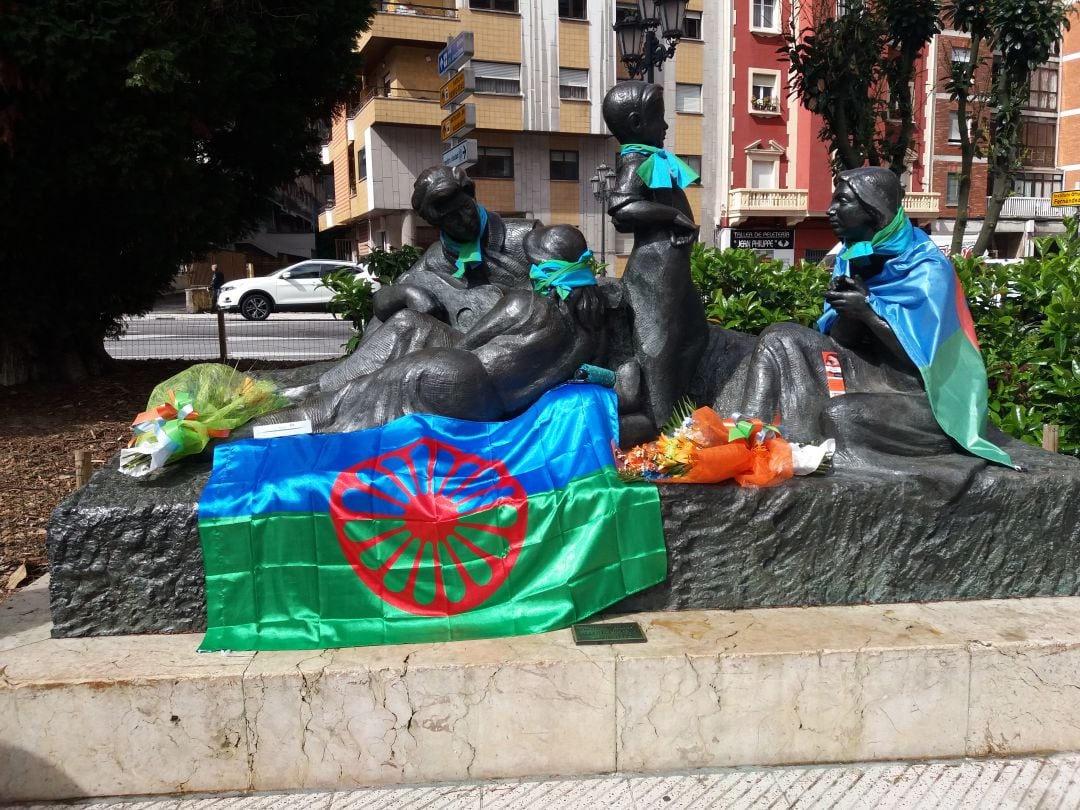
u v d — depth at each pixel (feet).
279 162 32.45
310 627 9.14
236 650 8.93
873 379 11.55
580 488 9.78
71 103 22.63
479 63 70.64
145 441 9.86
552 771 8.82
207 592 9.12
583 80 74.38
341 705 8.51
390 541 9.42
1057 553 10.39
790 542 10.02
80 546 9.16
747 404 11.65
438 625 9.23
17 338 29.01
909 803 8.34
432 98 71.61
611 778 8.76
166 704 8.36
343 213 90.07
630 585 9.66
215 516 9.21
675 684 8.72
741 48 78.54
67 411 25.88
